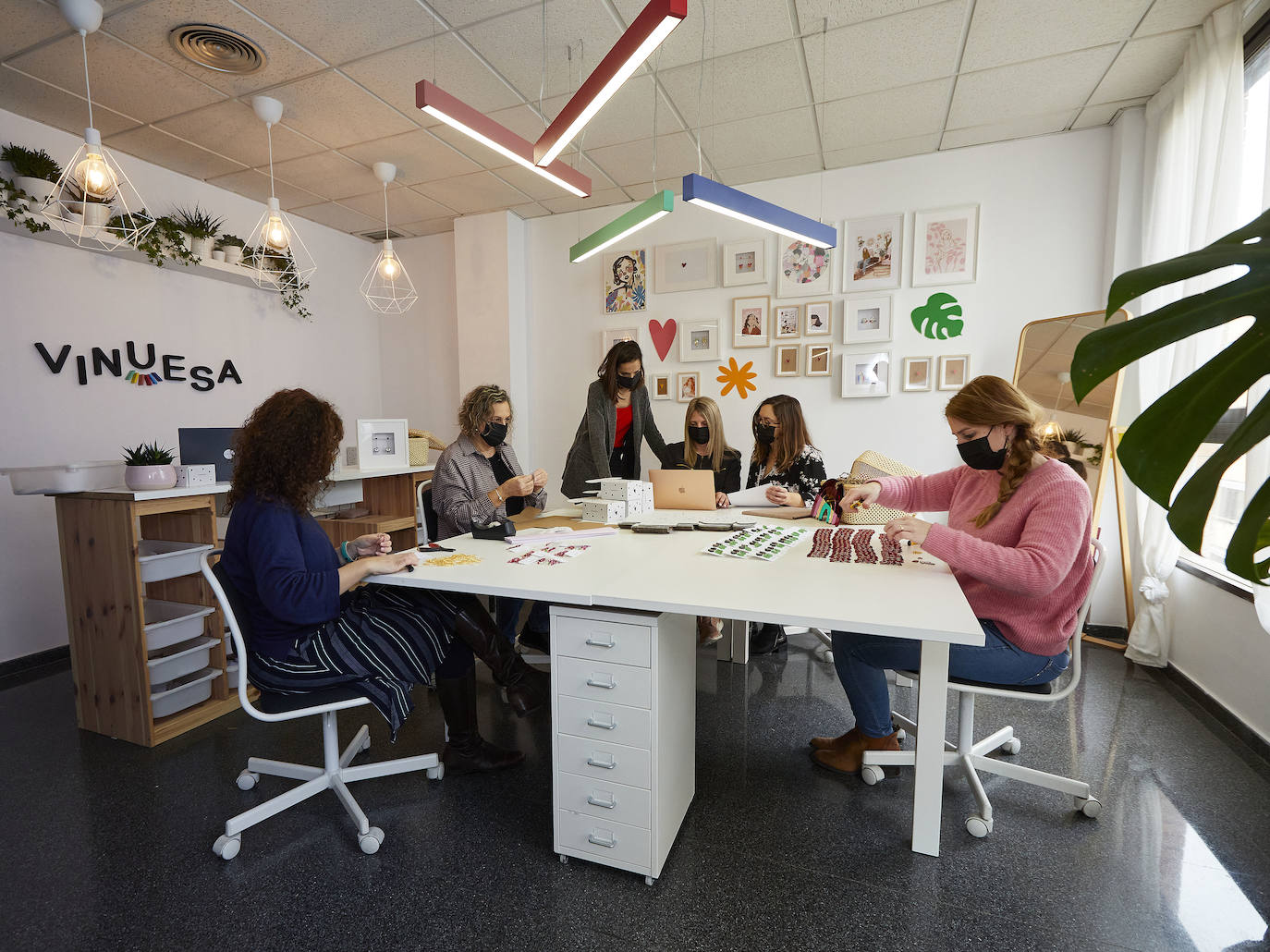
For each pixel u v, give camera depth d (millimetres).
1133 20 2447
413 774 2021
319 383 4719
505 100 3016
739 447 4195
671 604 1342
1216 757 2066
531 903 1452
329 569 1621
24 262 3008
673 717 1570
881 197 3742
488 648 1954
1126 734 2229
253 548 1543
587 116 1877
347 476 3143
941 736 1526
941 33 2521
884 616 1235
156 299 3592
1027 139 3434
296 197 4195
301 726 2379
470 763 2008
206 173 3771
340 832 1731
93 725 2338
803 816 1762
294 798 1730
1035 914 1396
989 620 1661
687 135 3381
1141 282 713
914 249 3672
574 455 3424
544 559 1792
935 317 3668
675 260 4277
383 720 2414
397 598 1819
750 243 4066
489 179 3945
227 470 2586
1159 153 2918
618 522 2385
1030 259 3471
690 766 1763
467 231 4621
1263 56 2379
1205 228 2449
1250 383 648
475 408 2617
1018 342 3516
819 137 3408
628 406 3422
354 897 1483
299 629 1611
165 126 3176
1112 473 3221
